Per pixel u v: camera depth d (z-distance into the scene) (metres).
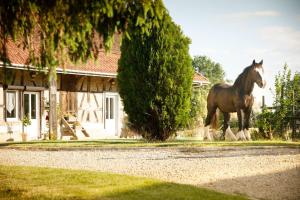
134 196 6.41
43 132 20.75
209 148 12.43
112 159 10.72
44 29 7.10
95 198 6.34
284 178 7.82
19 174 8.24
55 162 10.34
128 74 15.58
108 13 6.30
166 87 15.29
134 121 15.77
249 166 9.16
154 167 9.20
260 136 17.94
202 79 27.47
